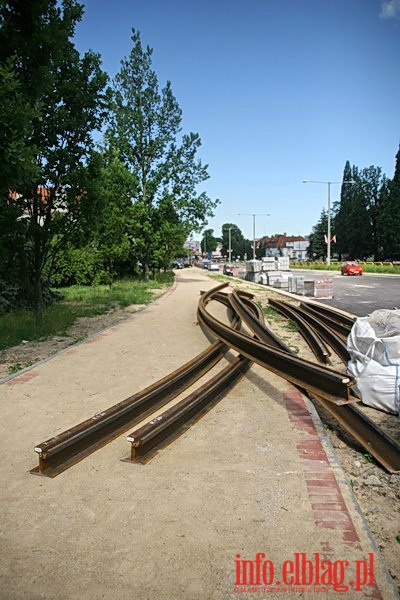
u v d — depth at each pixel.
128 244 22.27
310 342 9.80
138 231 29.59
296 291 23.89
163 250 29.92
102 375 6.99
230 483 3.79
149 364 7.66
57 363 7.73
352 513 3.36
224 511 3.39
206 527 3.19
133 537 3.09
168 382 5.99
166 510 3.40
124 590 2.62
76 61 11.62
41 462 3.96
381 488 3.92
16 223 9.02
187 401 5.25
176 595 2.58
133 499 3.56
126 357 8.17
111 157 22.59
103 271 24.31
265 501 3.52
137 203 26.66
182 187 33.66
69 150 11.71
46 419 5.22
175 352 8.59
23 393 6.14
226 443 4.59
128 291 22.25
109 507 3.45
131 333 10.64
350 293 23.14
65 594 2.60
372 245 77.81
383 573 2.77
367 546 2.99
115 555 2.91
